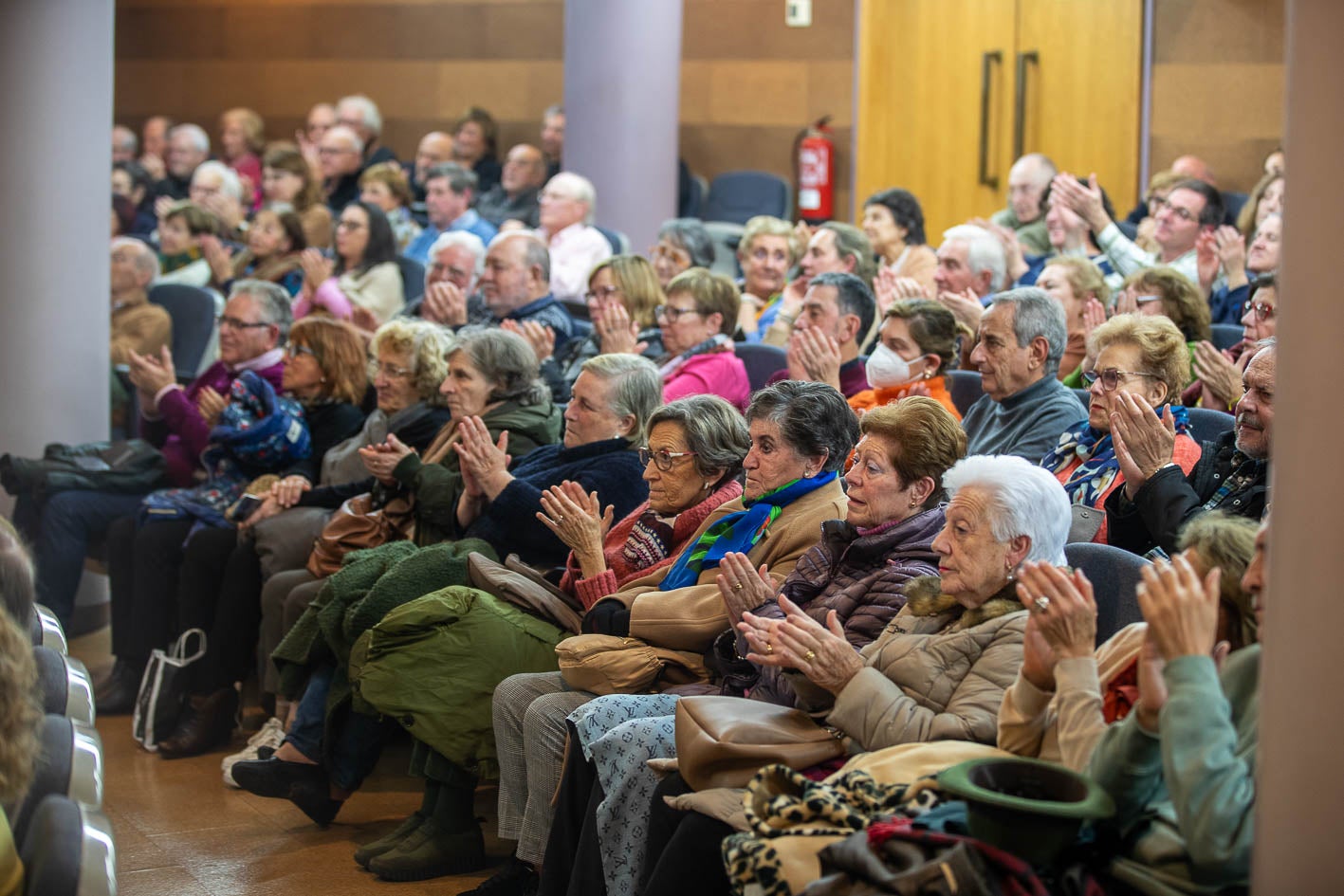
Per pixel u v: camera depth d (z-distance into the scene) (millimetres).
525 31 10398
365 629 3469
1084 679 2152
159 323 6223
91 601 5445
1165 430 2961
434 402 4328
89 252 5133
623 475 3635
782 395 3082
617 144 7242
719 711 2529
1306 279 1812
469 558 3455
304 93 11070
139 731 4281
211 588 4332
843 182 9141
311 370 4605
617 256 5145
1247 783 1919
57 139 5027
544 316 5145
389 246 6758
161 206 8820
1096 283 4332
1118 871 2010
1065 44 8336
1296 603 1827
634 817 2697
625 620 3119
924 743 2318
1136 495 2957
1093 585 2572
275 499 4270
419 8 10656
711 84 9430
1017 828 1925
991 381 3654
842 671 2453
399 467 3863
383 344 4367
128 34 11539
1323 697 1813
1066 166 8398
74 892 1788
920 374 3854
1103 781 2027
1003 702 2266
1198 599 1967
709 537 3146
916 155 8875
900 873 1944
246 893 3260
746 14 9320
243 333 4984
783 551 3004
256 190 10219
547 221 6660
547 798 3000
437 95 10641
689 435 3305
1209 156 8023
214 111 11352
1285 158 1845
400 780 4082
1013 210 6625
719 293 4648
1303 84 1812
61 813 1902
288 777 3559
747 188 8859
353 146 9195
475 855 3383
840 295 4148
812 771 2461
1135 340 3262
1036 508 2424
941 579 2500
